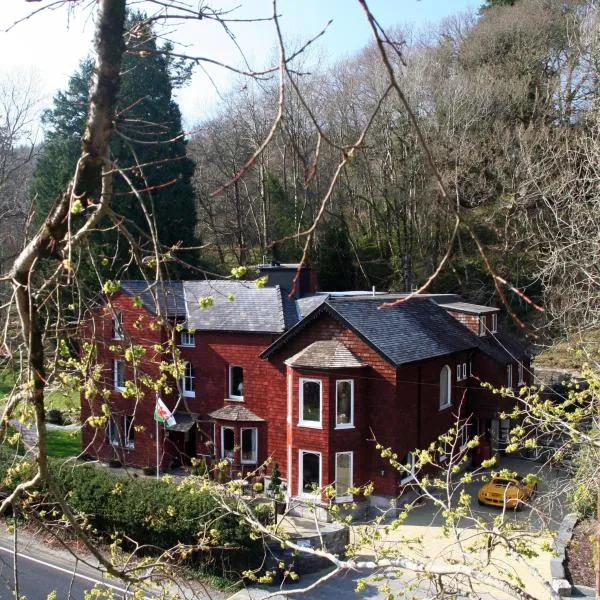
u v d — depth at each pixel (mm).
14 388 3826
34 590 14055
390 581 14367
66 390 4906
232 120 36906
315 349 20906
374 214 40000
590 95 29812
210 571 15344
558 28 36000
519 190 26734
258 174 36656
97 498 16641
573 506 15930
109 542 16828
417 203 36531
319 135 2305
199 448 24250
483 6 44562
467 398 25328
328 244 37062
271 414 22609
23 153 25672
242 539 14750
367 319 21500
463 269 34375
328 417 20078
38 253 3689
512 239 30750
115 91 3602
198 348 24500
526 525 8938
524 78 34719
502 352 26047
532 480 7656
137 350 4043
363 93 35125
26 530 17000
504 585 5363
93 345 3967
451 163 33000
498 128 32562
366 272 38438
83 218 3881
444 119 33375
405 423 20734
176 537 15656
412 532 17812
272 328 23031
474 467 24672
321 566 15664
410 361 20578
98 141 3590
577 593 12820
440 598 6277
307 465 20672
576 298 16391
